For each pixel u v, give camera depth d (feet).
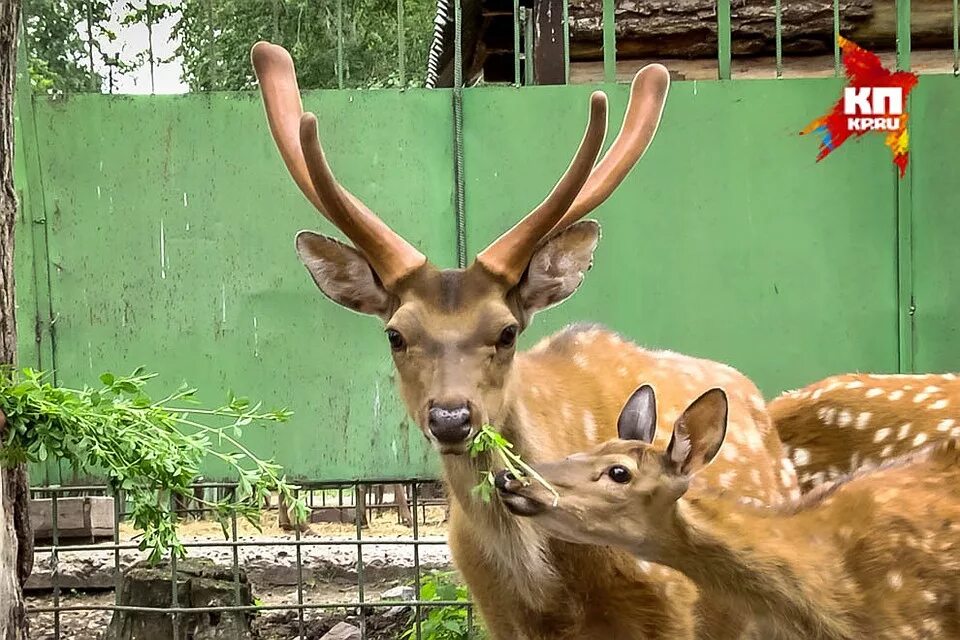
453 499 12.32
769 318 17.94
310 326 17.70
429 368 10.62
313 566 25.13
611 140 17.70
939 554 12.63
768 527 12.18
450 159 17.71
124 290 17.58
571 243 11.60
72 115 17.44
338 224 11.29
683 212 17.84
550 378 12.39
